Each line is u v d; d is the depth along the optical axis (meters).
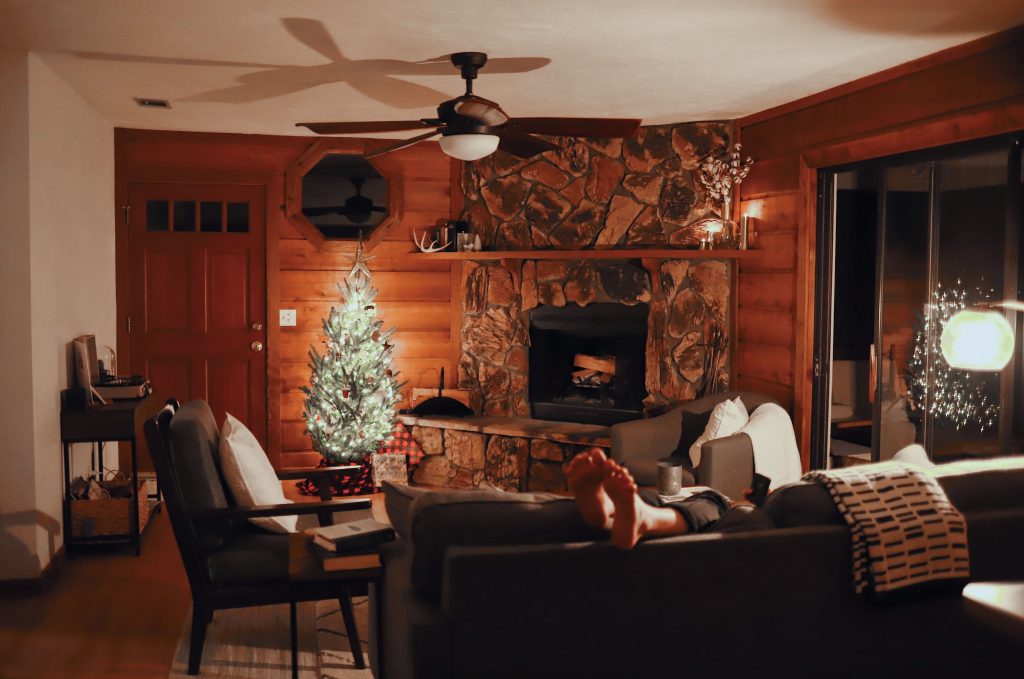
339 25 3.71
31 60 4.25
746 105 5.55
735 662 2.51
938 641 2.61
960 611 2.61
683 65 4.45
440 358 7.09
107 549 4.97
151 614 4.06
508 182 6.68
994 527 2.67
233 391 6.86
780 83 4.90
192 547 3.34
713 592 2.47
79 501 4.80
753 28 3.78
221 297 6.79
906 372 4.74
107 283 6.19
